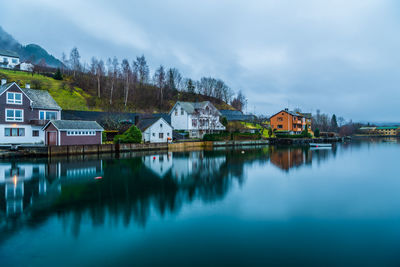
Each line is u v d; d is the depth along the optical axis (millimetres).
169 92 106812
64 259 9086
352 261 8977
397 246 10094
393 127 182875
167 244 10188
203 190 18547
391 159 38906
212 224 12227
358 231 11539
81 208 14406
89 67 104188
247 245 10133
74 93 76062
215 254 9422
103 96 81125
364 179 23188
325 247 10000
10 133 37406
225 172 25875
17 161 31406
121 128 52062
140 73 107750
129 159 34719
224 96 135000
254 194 17625
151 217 13094
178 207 14703
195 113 63750
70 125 38469
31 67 90812
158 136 52375
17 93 38125
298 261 8969
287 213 13891
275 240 10586
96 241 10414
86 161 32281
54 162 30906
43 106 40750
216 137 61938
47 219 12680
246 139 69688
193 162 32906
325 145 70188
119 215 13297
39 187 19000
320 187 19859
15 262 8883
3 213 13547
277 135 81875
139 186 19562
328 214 13742
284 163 33375
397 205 15375
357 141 102562
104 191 18016
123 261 8945
